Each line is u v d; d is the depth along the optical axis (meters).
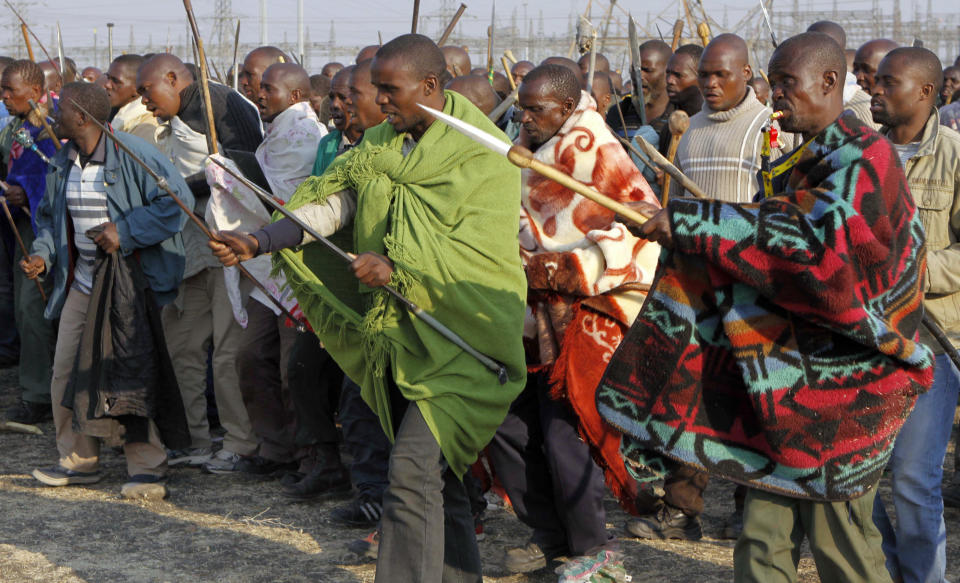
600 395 3.30
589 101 4.30
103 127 4.27
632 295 4.11
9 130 7.58
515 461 4.29
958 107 7.53
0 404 7.55
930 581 3.90
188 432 5.57
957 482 5.38
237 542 4.86
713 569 4.49
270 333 5.66
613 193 4.22
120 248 5.24
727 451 3.19
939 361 3.82
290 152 5.64
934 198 4.11
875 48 6.20
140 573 4.48
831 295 2.90
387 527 3.60
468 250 3.74
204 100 5.26
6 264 8.34
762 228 2.93
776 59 3.14
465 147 3.78
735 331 3.06
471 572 3.82
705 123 5.27
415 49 3.78
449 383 3.67
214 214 5.32
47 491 5.60
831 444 3.05
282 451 5.80
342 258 4.00
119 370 5.27
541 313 4.20
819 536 3.15
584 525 4.11
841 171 2.96
